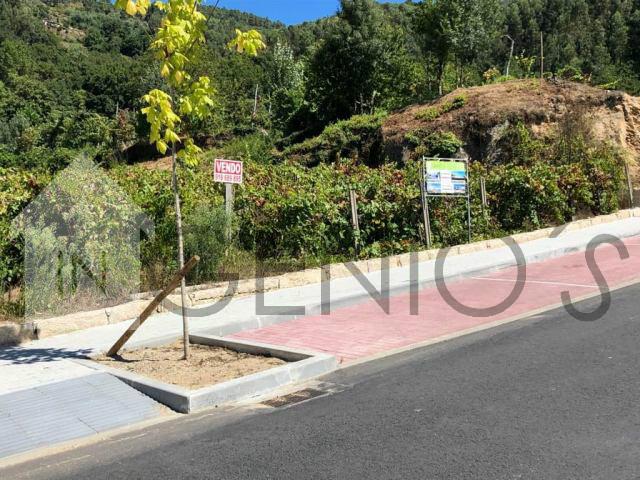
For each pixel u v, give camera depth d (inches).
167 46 237.3
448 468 151.6
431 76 1433.3
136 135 1739.7
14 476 164.2
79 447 182.5
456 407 193.3
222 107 1667.1
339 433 179.5
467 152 959.6
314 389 224.7
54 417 203.8
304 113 1669.5
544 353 246.1
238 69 2471.7
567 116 864.3
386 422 185.3
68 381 237.5
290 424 190.2
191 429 192.4
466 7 1233.4
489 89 1070.4
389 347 276.5
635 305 318.3
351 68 1512.1
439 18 1235.9
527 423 176.4
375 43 1485.0
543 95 989.2
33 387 231.0
